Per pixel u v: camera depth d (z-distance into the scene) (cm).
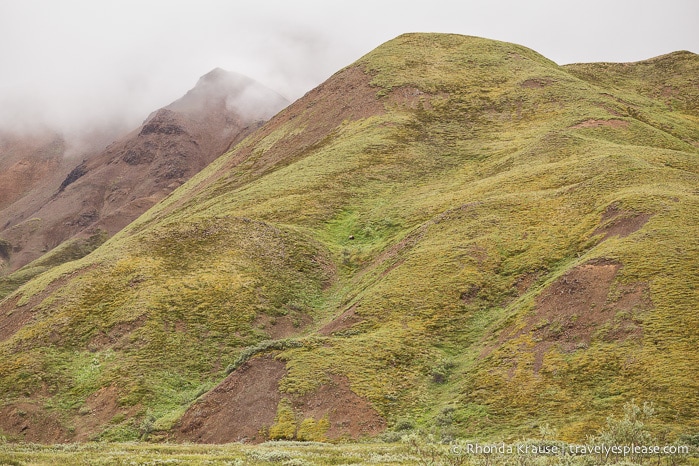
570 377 4391
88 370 6500
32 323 7438
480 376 4816
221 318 7200
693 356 4100
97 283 7969
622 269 5209
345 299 7719
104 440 5350
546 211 7512
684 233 5544
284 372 5278
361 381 5034
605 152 9788
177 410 5628
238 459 3078
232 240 8925
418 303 6281
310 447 3834
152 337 6806
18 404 6062
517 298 6103
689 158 9462
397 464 3006
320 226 9919
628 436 2792
